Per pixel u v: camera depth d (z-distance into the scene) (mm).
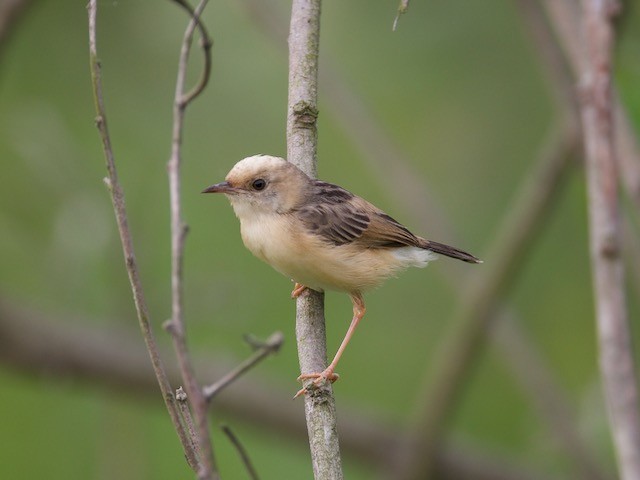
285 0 13656
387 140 13023
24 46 13000
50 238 13141
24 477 12977
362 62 13227
